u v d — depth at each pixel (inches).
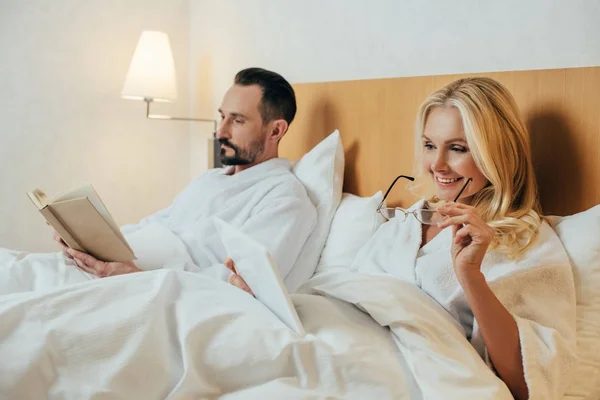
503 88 62.5
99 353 46.9
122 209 123.0
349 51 90.4
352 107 85.9
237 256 54.6
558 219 61.7
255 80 88.4
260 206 81.8
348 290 55.0
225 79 117.0
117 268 72.3
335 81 88.4
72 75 116.3
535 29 68.3
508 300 55.5
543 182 65.5
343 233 79.2
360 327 52.7
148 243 81.7
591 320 55.6
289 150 96.0
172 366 48.1
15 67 111.6
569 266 56.1
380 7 85.3
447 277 58.9
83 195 71.0
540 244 57.5
